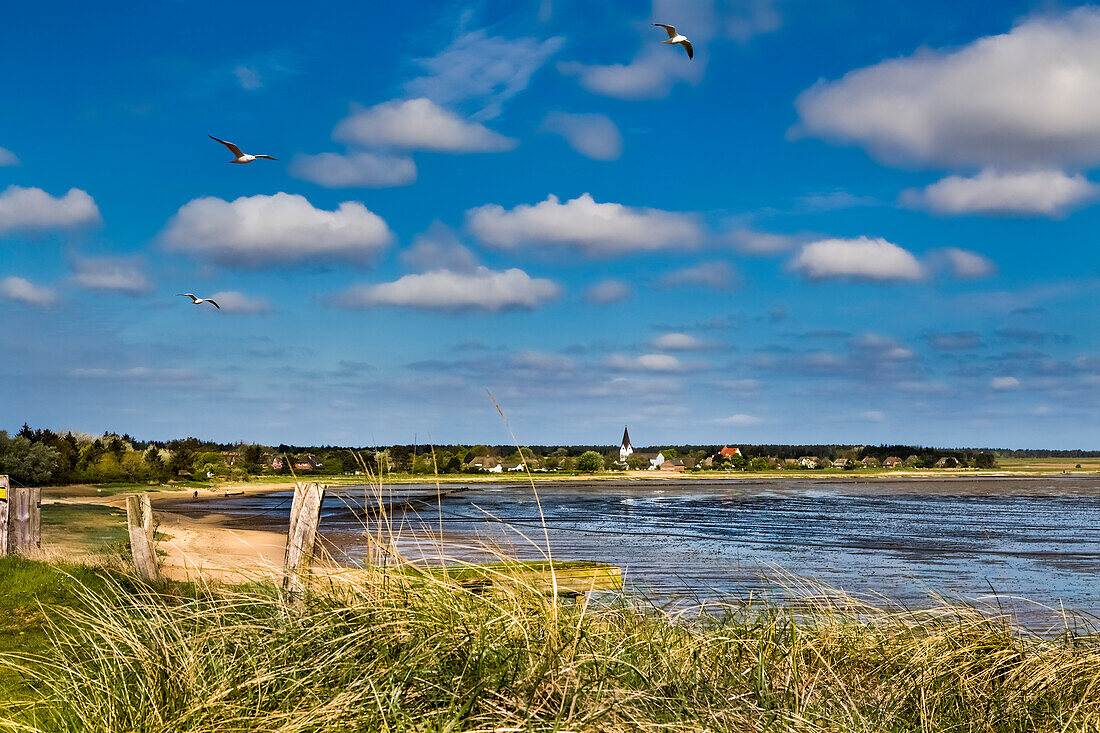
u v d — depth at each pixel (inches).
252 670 173.9
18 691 201.2
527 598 201.3
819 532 1411.2
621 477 6127.0
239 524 1323.8
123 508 1259.2
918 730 180.4
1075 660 219.0
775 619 241.3
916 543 1219.9
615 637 198.1
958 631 242.1
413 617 186.5
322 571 220.8
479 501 2706.7
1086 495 3398.1
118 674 178.5
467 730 144.6
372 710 153.3
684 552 988.6
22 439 2181.3
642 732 153.3
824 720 175.0
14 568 392.8
